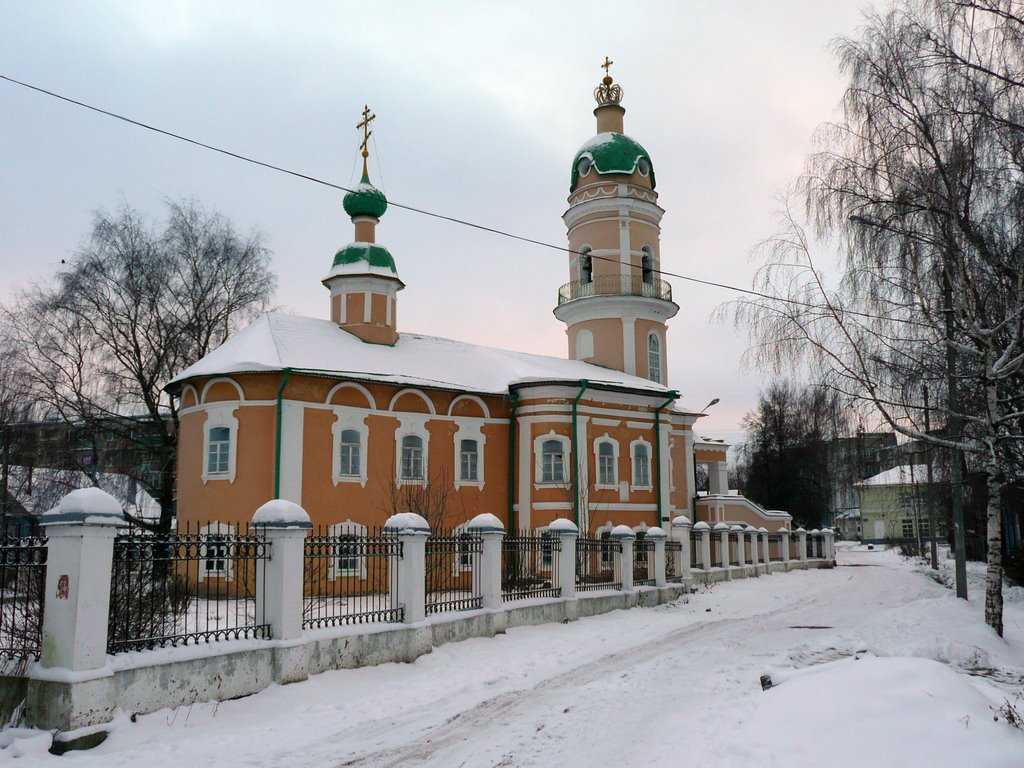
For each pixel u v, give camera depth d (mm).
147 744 9281
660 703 10547
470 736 9508
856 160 15094
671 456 39188
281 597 12086
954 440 16234
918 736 6785
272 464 24406
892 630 17359
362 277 29609
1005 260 14195
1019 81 13188
